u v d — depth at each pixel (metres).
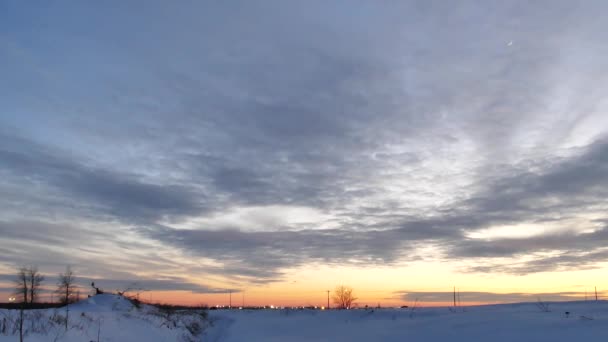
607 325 19.86
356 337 25.95
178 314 41.72
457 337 21.73
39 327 20.95
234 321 41.47
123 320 28.45
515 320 23.91
